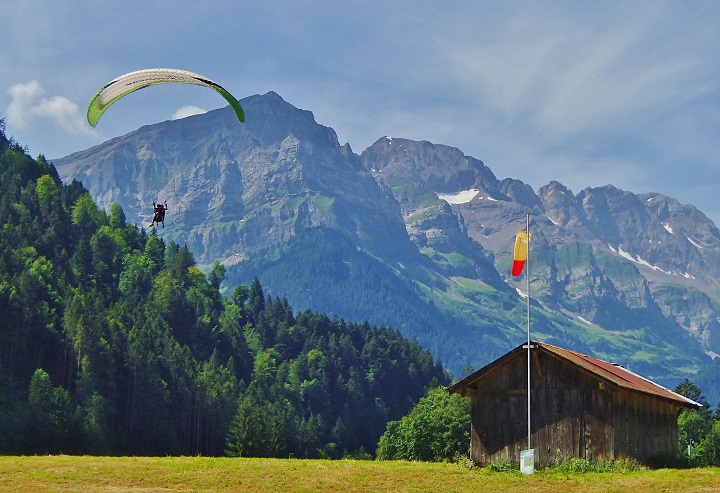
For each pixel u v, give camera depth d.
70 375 190.00
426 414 128.88
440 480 46.19
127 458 56.00
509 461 53.84
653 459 56.41
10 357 185.00
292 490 42.97
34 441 152.25
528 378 52.50
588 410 52.62
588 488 43.31
